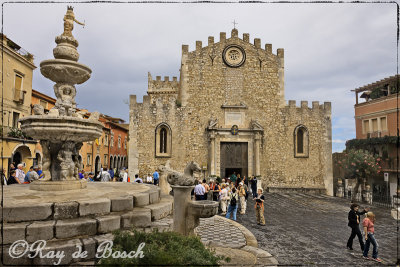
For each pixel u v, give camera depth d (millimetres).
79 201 5535
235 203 12117
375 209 17516
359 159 22094
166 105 24500
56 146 7496
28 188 7648
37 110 7137
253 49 25766
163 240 4379
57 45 7672
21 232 4602
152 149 23969
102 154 37969
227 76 25344
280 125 25156
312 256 7820
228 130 24500
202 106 24844
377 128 25203
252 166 24516
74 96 7922
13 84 21906
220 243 7648
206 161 24281
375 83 26375
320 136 25312
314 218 13477
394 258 7836
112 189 8047
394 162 22172
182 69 25016
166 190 13500
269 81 25578
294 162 24828
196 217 5738
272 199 20078
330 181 24828
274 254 7875
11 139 20203
